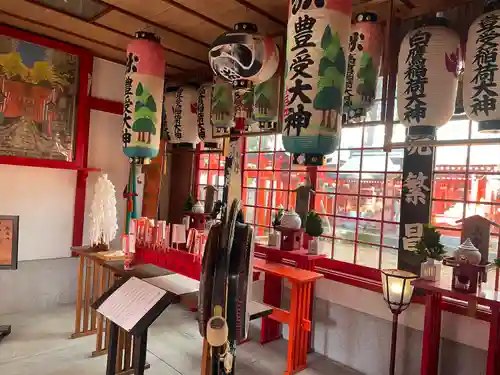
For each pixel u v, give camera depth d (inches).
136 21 148.3
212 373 76.0
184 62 188.5
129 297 95.6
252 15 137.5
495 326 101.9
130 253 124.0
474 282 99.0
